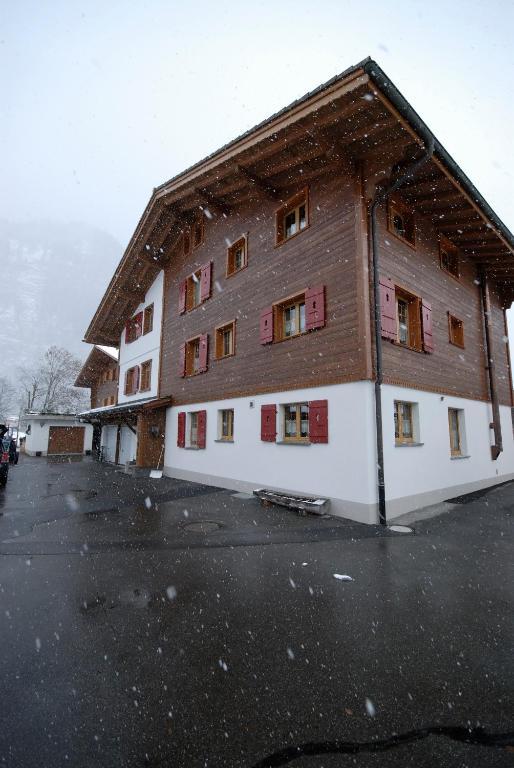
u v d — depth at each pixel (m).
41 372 60.62
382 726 2.55
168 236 17.62
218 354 13.83
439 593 4.66
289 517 8.57
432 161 9.12
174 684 2.96
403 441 9.57
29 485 13.65
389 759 2.29
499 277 15.79
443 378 11.39
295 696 2.83
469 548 6.41
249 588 4.82
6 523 8.17
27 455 30.66
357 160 9.46
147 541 6.84
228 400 12.82
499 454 14.27
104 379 31.30
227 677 3.05
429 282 11.43
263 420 10.99
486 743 2.41
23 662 3.24
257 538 7.01
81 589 4.78
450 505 9.91
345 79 7.72
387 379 8.95
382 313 9.06
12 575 5.24
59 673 3.09
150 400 17.50
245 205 13.27
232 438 12.72
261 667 3.18
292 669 3.16
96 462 23.62
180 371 16.16
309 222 10.52
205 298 14.68
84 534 7.30
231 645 3.52
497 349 15.64
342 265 9.41
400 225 10.95
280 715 2.64
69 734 2.47
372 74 7.34
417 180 9.89
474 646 3.50
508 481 14.39
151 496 11.32
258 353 11.66
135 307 22.62
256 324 11.91
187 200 14.93
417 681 3.01
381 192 9.41
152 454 17.11
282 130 9.36
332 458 8.91
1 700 2.78
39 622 3.94
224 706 2.73
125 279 20.23
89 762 2.27
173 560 5.86
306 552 6.22
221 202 13.80
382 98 7.70
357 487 8.30
